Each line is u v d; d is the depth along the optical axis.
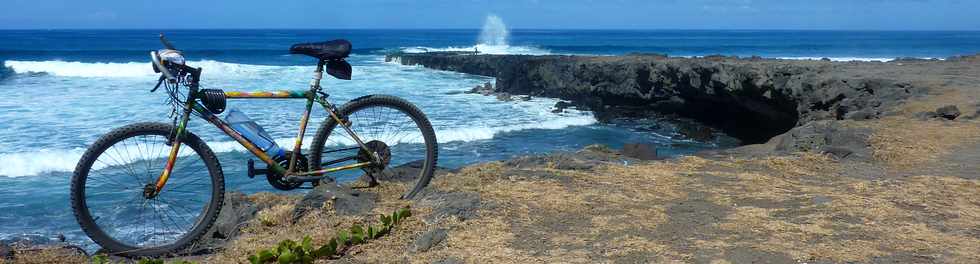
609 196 4.62
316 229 3.99
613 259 3.40
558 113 20.86
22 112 17.70
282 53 61.75
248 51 64.56
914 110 10.54
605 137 17.17
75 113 17.70
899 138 7.34
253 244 3.85
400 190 4.82
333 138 5.94
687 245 3.62
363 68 41.84
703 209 4.36
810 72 15.57
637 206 4.42
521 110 21.30
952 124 8.74
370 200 4.53
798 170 5.80
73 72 30.56
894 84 12.48
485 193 4.61
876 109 11.73
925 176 5.50
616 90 23.61
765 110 17.33
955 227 3.94
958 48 91.31
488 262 3.37
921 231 3.85
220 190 4.04
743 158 6.27
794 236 3.77
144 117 17.23
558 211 4.25
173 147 3.94
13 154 11.74
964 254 3.45
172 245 3.98
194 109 3.93
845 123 8.64
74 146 13.25
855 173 5.73
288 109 17.67
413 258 3.47
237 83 29.55
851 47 94.25
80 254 3.99
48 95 21.70
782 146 7.37
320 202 4.33
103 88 24.20
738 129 19.12
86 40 102.00
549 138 16.44
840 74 14.56
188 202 5.40
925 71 15.79
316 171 4.27
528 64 27.61
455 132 15.81
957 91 11.46
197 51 64.00
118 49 66.56
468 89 28.17
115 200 5.41
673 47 92.19
